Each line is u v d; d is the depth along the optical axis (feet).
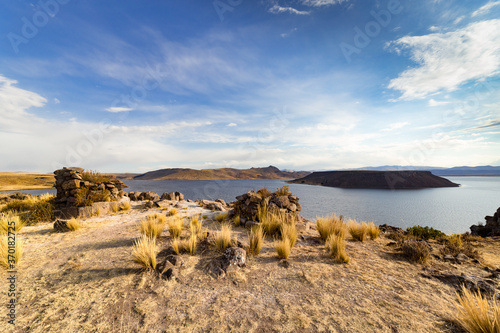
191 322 9.71
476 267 16.20
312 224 31.81
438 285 13.10
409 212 199.31
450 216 182.09
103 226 28.63
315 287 12.89
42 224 30.86
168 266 14.83
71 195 38.83
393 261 17.22
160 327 9.39
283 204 29.91
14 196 54.19
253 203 31.22
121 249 19.04
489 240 30.37
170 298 11.64
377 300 11.44
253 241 18.85
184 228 27.12
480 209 217.15
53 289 12.41
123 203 47.24
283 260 16.75
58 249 19.17
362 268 15.69
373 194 364.79
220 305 11.03
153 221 24.82
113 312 10.40
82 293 12.00
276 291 12.44
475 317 8.88
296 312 10.40
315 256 18.08
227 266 15.05
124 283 13.14
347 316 10.07
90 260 16.56
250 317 10.07
